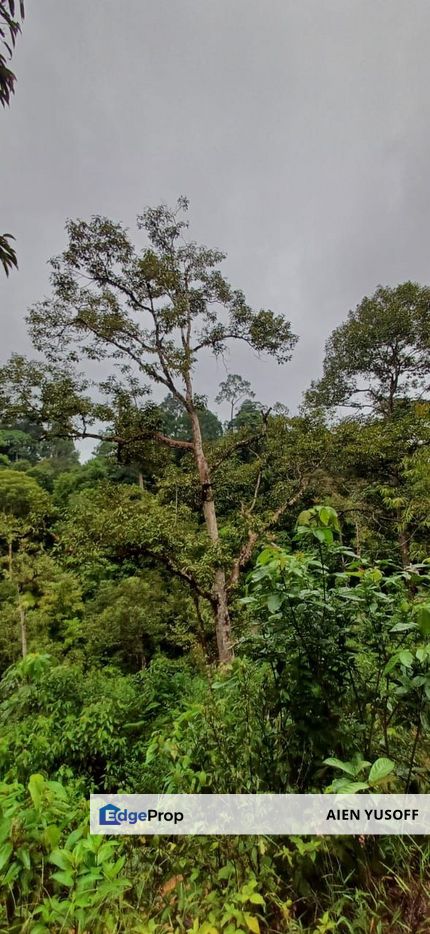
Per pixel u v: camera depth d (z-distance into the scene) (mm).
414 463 8188
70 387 8797
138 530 7113
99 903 1217
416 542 9312
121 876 1470
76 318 8906
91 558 7230
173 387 9836
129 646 12391
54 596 12781
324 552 2129
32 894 1289
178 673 5758
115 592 12977
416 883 1452
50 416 8594
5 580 12648
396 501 8812
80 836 1328
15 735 3398
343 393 16391
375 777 1243
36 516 8094
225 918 1152
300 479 10383
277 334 10117
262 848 1452
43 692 4316
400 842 1567
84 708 4270
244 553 8664
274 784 1773
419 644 1650
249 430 11289
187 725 2029
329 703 1794
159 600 12828
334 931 1287
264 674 1977
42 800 1349
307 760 1768
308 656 1831
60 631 13305
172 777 1771
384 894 1430
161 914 1334
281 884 1492
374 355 14844
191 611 11078
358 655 1915
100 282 9398
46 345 8898
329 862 1541
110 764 3535
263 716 1916
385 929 1333
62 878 1112
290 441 10539
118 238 8945
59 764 3445
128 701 5012
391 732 1819
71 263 9000
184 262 10117
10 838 1222
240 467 12117
